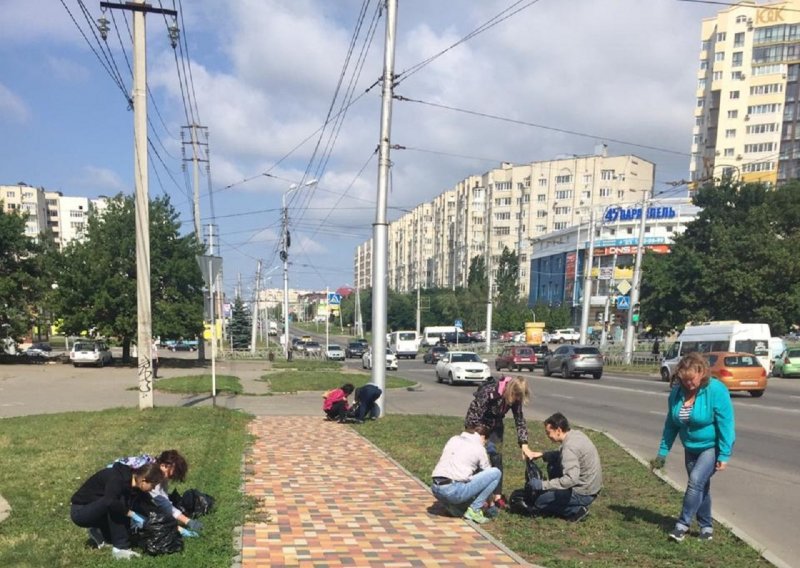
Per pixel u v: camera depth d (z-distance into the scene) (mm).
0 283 36125
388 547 4984
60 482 6906
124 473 4805
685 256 40125
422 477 7602
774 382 27234
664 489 7371
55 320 36500
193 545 4816
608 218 91438
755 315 35969
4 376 28203
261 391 20297
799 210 37844
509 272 105875
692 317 39812
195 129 39312
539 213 113375
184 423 11844
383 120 14016
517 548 5047
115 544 4746
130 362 37531
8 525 5348
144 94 13086
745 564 4855
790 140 90500
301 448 9609
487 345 61750
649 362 40250
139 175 13227
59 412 14328
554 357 31766
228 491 6562
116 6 12766
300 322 163250
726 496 7598
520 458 9383
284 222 40156
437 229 136750
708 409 5242
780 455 10219
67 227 123375
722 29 95438
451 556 4797
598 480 5914
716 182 47312
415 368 41188
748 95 93438
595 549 5105
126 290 35469
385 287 14070
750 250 36094
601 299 89875
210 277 14523
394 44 13883
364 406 12828
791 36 90375
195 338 38562
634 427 13578
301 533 5312
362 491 6859
